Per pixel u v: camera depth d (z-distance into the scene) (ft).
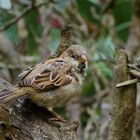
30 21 45.78
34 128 24.13
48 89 25.62
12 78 41.68
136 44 42.65
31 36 46.32
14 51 43.57
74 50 27.48
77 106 41.06
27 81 25.08
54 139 23.97
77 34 43.78
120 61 24.48
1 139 22.84
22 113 24.77
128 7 45.98
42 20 43.70
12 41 45.60
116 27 46.24
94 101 41.47
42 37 43.52
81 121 41.60
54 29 45.09
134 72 24.26
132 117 24.58
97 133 37.88
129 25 45.80
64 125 25.11
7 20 43.27
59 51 28.48
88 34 43.86
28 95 24.90
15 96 24.22
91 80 42.78
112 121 24.77
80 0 45.55
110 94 41.01
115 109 24.59
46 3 40.88
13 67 41.55
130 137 24.84
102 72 43.09
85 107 41.34
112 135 24.77
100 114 40.81
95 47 43.06
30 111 25.43
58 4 38.55
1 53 43.09
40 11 43.52
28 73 25.94
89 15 45.80
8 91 24.71
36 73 25.70
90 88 43.27
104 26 43.91
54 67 26.32
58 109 36.27
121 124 24.58
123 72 24.41
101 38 44.16
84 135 38.55
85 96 43.01
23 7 44.57
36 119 24.97
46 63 26.55
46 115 25.72
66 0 38.24
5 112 23.77
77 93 27.32
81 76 27.30
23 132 23.58
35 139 23.62
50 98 25.82
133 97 24.49
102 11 44.11
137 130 37.65
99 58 43.45
